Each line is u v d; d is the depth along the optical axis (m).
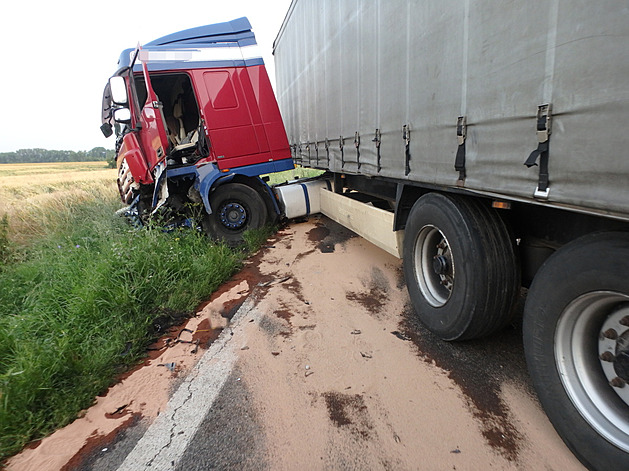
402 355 2.78
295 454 1.97
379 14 3.30
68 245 5.80
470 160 2.22
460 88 2.26
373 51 3.51
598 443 1.65
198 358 2.96
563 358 1.81
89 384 2.65
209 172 5.91
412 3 2.73
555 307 1.80
